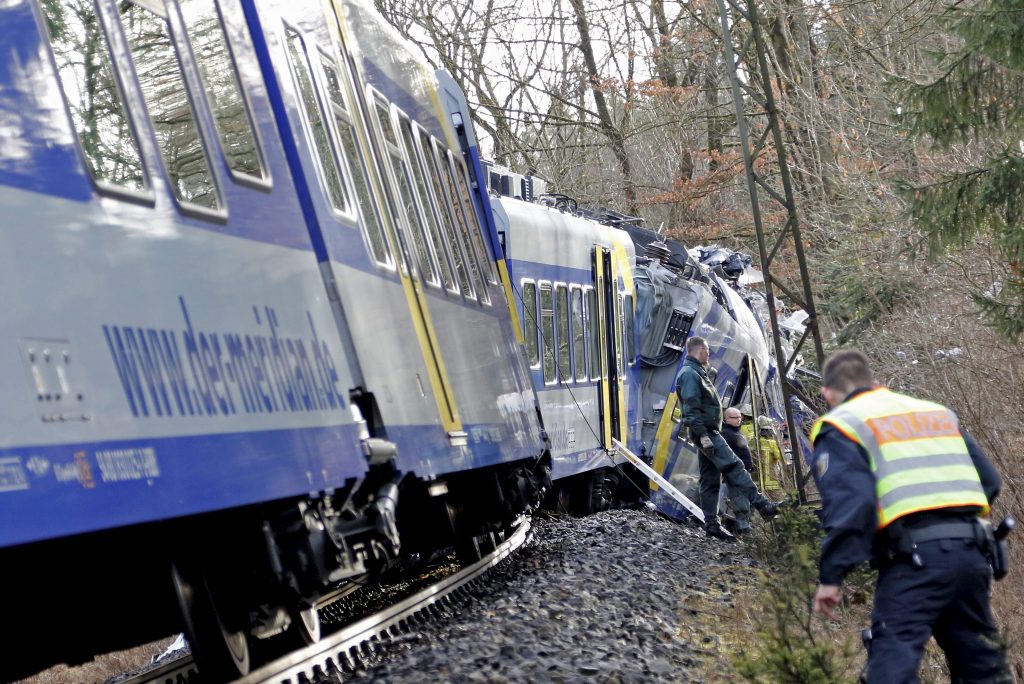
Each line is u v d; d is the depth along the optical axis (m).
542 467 43.47
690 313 61.41
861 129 78.12
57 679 49.12
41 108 13.63
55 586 15.86
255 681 18.81
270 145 20.14
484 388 32.28
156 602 18.30
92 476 12.93
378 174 26.39
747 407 64.62
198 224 16.72
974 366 42.66
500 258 41.25
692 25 106.00
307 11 23.92
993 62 41.84
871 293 62.25
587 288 54.34
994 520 34.69
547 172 115.94
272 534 19.12
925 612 16.09
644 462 59.34
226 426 16.16
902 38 75.00
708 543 45.25
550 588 31.77
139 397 14.20
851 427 16.41
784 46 97.44
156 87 16.52
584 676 21.83
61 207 13.55
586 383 53.25
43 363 12.60
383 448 21.44
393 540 22.33
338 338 20.94
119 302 14.26
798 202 86.31
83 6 15.02
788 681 18.14
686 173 117.44
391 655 23.30
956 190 42.53
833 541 15.97
